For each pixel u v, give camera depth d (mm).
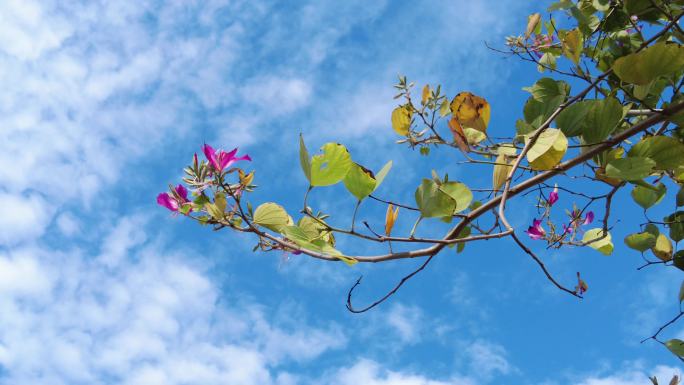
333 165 1940
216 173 1968
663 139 2129
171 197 2016
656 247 2525
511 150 2240
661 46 2018
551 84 2582
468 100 2279
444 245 1990
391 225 1995
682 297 2465
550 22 2920
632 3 2381
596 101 2141
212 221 1999
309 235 2021
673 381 2328
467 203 2039
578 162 2117
